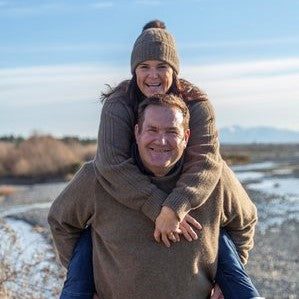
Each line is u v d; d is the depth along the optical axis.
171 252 4.11
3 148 68.75
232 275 4.34
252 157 117.44
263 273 17.09
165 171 4.18
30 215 29.45
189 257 4.14
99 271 4.31
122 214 4.17
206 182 4.14
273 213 31.97
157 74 4.41
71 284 4.39
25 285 9.29
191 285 4.17
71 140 70.62
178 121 4.09
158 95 4.15
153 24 4.62
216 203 4.27
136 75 4.48
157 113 4.07
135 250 4.12
